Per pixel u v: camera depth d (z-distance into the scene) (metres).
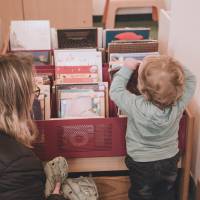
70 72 2.06
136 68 1.73
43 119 1.85
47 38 2.37
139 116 1.59
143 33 2.49
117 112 1.93
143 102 1.59
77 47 2.43
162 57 1.61
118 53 2.23
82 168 1.89
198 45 1.88
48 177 1.67
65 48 2.38
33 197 1.25
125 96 1.63
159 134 1.62
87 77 2.06
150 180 1.72
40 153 1.81
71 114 1.91
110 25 4.56
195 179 2.02
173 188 1.96
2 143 1.21
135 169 1.72
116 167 1.90
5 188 1.18
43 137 1.78
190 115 1.76
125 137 1.77
